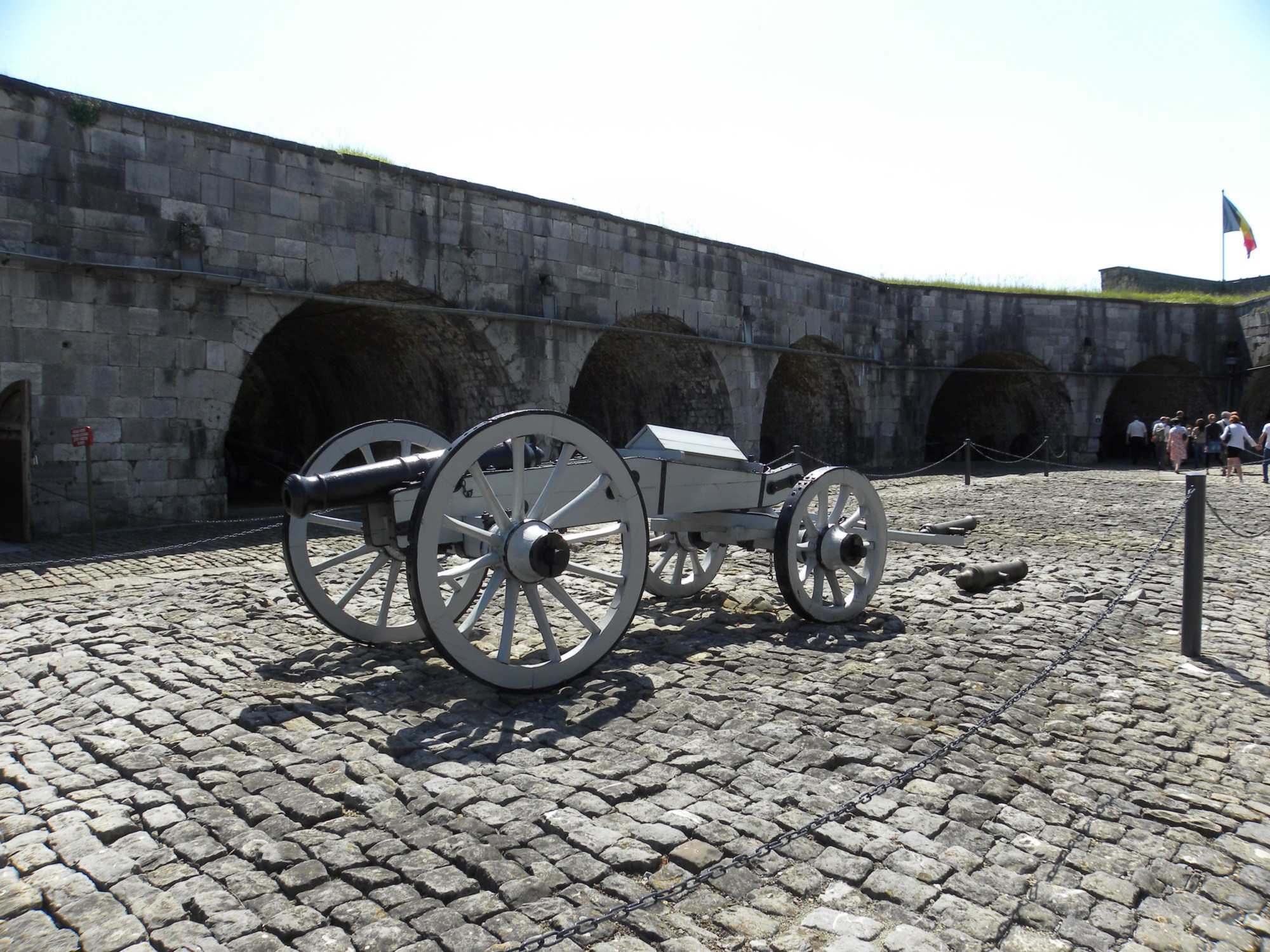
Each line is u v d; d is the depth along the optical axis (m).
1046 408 25.47
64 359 10.42
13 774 3.29
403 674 4.45
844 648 4.91
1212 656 4.88
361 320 15.09
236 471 18.45
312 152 12.31
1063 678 4.42
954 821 2.89
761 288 19.55
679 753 3.41
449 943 2.23
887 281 23.38
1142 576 7.14
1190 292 28.11
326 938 2.26
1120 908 2.43
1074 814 2.97
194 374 11.35
